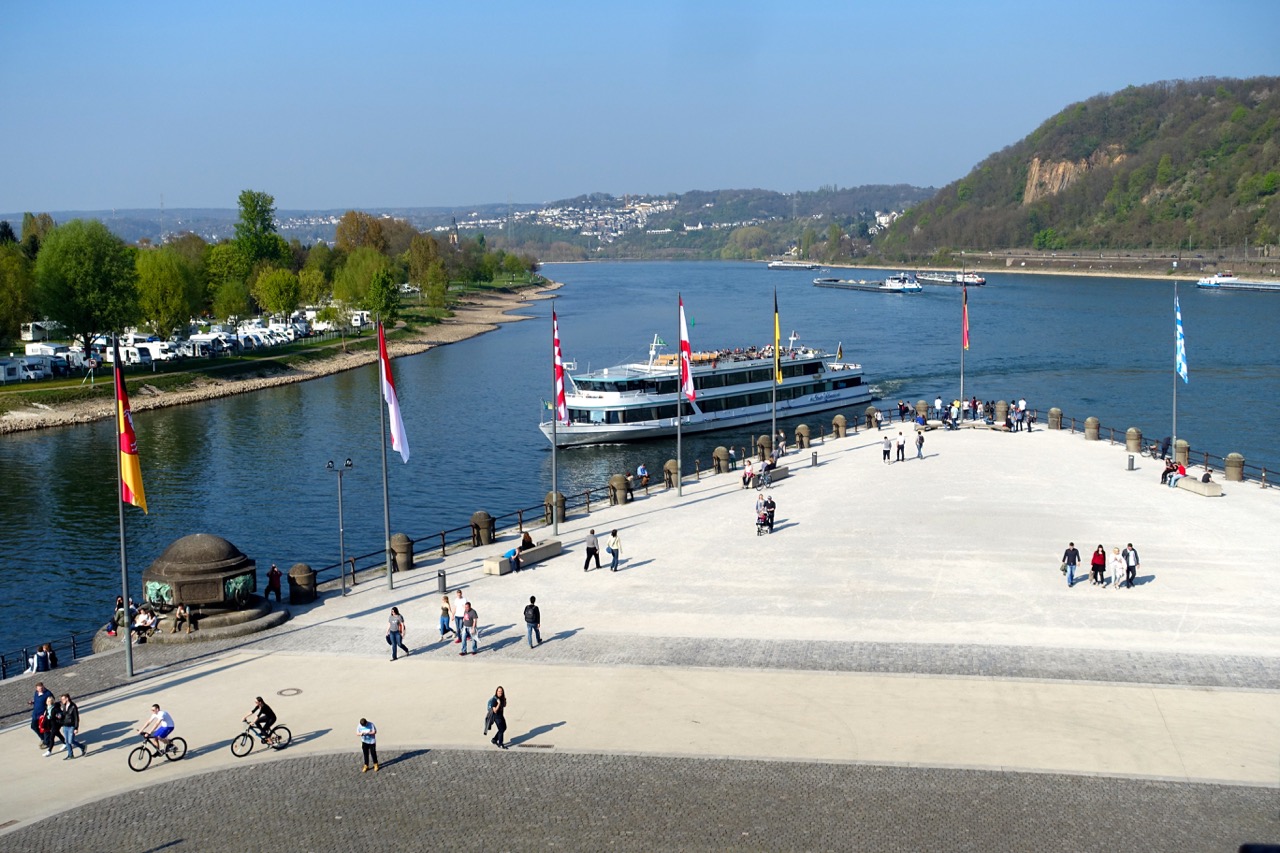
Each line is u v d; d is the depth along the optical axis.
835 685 46.03
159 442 135.25
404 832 35.22
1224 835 33.75
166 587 55.72
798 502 81.62
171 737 42.12
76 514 100.19
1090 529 70.31
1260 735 40.50
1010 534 69.69
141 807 37.41
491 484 112.19
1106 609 54.97
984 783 37.28
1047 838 33.75
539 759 40.03
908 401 156.12
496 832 35.00
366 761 39.50
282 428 144.75
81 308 165.88
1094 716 42.41
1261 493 80.56
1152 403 147.88
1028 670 47.16
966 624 53.25
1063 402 150.00
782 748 40.25
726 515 78.25
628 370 137.50
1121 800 35.97
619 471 117.56
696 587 60.66
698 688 46.12
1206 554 64.19
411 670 49.47
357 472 117.62
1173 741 40.12
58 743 43.03
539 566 66.31
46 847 34.84
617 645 51.66
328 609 59.41
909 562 64.12
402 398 171.62
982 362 194.12
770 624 54.03
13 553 88.31
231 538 92.19
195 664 51.44
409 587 63.09
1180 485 81.94
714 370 138.00
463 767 39.59
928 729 41.53
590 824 35.31
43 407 152.12
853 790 37.00
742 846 33.69
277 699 46.69
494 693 46.34
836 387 151.50
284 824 35.97
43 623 72.81
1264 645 49.50
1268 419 134.75
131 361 190.38
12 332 170.75
